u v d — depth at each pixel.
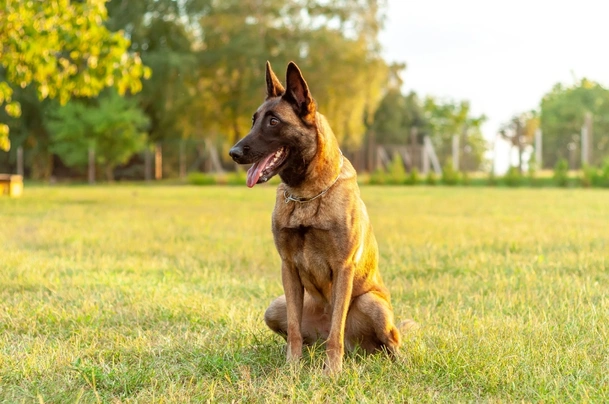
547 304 6.24
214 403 3.76
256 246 10.55
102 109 43.78
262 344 5.02
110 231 12.34
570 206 19.92
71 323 5.62
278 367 4.49
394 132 70.38
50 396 3.84
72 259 8.95
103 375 4.12
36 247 10.25
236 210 18.17
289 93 4.52
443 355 4.49
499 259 9.08
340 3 46.66
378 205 20.44
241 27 45.97
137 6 44.94
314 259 4.61
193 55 46.03
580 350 4.58
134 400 3.76
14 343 4.99
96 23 18.72
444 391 3.98
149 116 51.28
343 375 4.21
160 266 8.61
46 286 7.09
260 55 45.38
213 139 52.19
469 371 4.22
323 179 4.53
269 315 4.96
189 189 34.91
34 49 17.94
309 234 4.53
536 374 4.11
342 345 4.48
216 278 7.80
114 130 44.47
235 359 4.54
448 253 9.70
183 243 10.84
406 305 6.43
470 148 64.62
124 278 7.59
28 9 18.00
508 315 5.96
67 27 18.47
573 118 60.19
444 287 7.33
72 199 23.20
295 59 45.53
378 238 11.43
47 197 24.58
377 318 4.59
